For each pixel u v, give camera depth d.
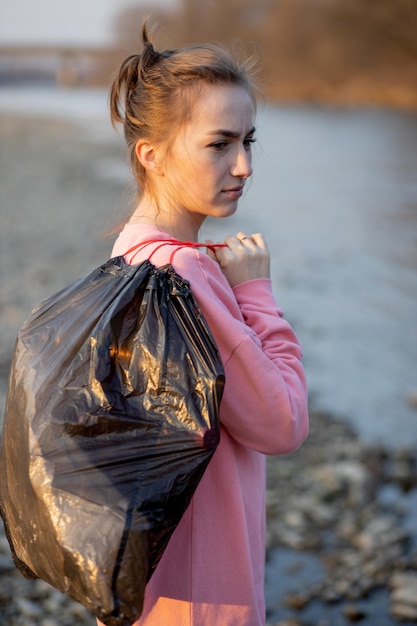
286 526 3.85
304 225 12.30
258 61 1.83
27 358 1.49
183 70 1.60
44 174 17.20
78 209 12.77
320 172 18.70
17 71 61.31
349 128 29.28
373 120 32.66
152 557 1.38
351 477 4.34
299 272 9.30
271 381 1.54
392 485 4.29
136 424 1.40
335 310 7.76
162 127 1.63
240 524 1.59
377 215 13.36
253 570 1.66
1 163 18.88
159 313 1.45
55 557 1.34
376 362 6.32
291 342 1.66
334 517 3.96
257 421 1.55
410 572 3.50
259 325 1.65
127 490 1.36
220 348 1.54
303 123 31.08
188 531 1.58
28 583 3.18
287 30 44.00
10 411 1.49
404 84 41.03
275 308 1.69
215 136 1.59
